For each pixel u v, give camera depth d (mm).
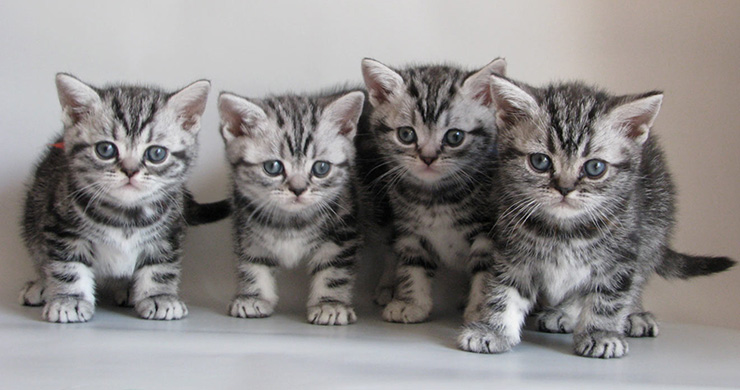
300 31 844
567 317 749
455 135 757
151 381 611
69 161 737
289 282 839
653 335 743
